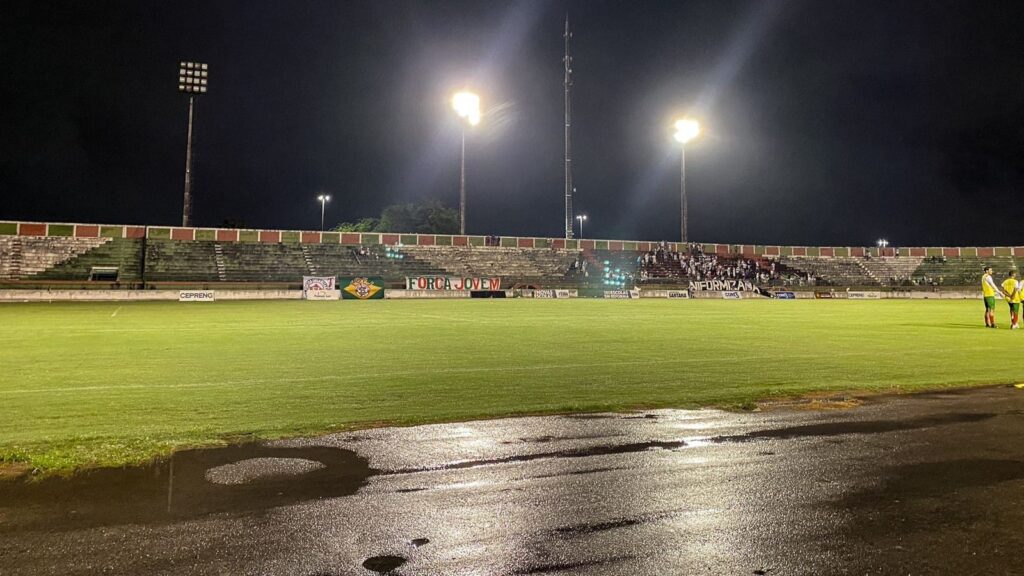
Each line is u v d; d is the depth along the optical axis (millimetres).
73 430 6008
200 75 41969
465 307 32250
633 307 33250
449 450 5398
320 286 40500
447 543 3500
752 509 4051
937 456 5277
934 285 59250
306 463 5000
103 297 36375
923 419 6691
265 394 7973
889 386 8680
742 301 44375
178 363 10852
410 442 5656
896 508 4074
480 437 5852
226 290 39844
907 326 20000
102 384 8680
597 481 4590
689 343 14492
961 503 4168
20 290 35469
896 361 11406
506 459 5148
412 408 7141
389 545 3467
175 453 5238
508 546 3469
